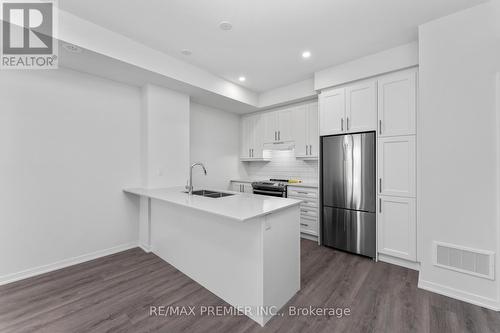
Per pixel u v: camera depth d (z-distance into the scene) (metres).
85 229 2.72
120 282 2.23
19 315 1.74
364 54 2.74
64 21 1.97
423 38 2.12
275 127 4.29
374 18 2.06
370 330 1.59
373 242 2.77
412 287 2.14
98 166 2.82
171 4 1.88
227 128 4.70
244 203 2.02
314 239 3.51
